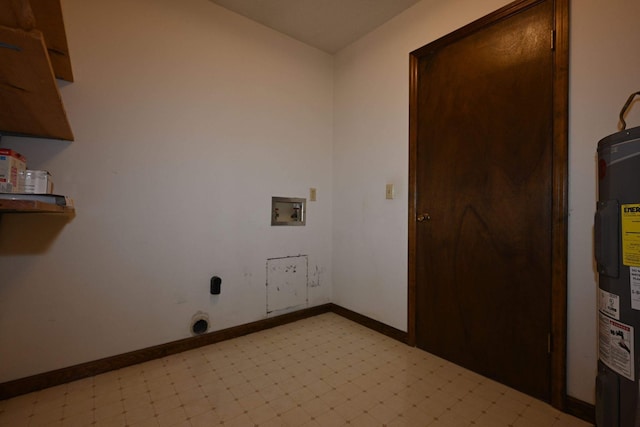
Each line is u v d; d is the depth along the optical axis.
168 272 1.85
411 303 2.01
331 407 1.36
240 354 1.86
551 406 1.38
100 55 1.62
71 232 1.56
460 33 1.76
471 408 1.36
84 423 1.25
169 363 1.74
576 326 1.33
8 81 1.00
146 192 1.77
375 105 2.30
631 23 1.20
